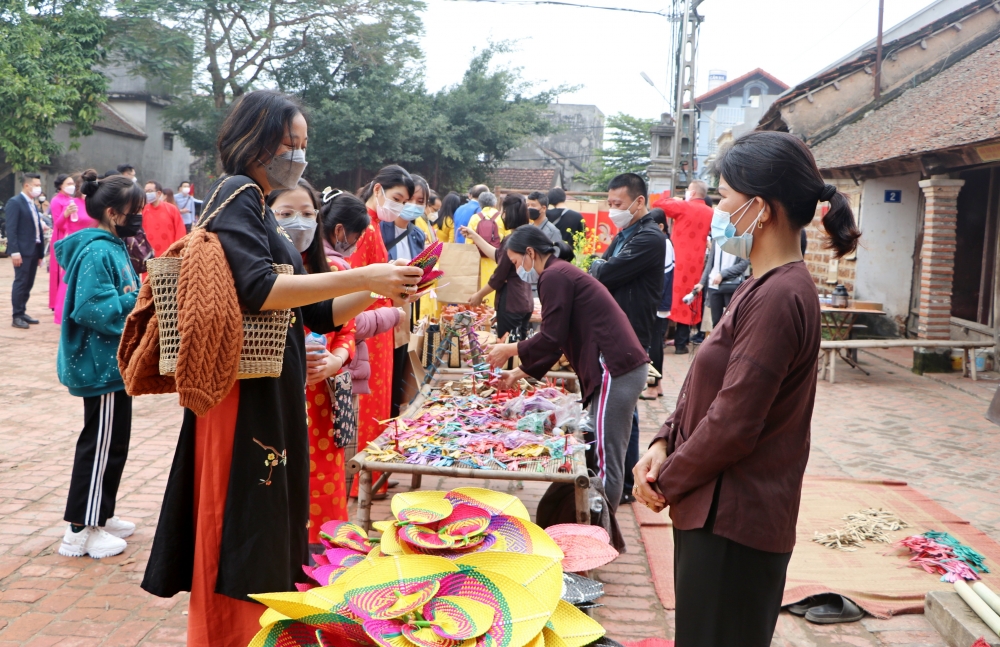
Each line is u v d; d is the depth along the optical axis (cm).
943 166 909
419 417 411
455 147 2873
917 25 2058
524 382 469
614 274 564
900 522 464
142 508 462
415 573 224
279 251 240
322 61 2806
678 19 1981
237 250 219
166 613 344
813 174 211
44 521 439
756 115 2520
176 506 237
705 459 206
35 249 1024
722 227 220
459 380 522
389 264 231
